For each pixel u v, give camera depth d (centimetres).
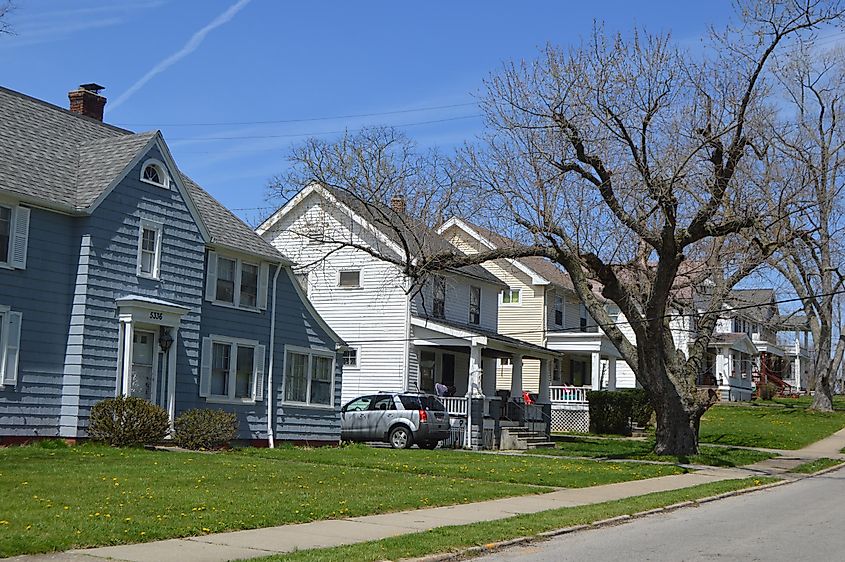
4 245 2089
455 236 4741
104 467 1789
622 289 2789
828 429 4347
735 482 2262
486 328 4219
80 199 2245
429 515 1473
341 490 1705
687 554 1188
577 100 2553
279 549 1105
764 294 5331
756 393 6750
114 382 2272
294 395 2922
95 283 2231
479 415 3309
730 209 2733
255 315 2773
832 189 3366
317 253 3784
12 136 2302
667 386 2922
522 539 1281
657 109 2495
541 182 2664
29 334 2127
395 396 3131
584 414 4466
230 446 2547
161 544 1100
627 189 2608
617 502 1747
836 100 3938
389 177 3500
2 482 1502
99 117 2930
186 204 2516
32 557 987
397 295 3634
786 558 1161
